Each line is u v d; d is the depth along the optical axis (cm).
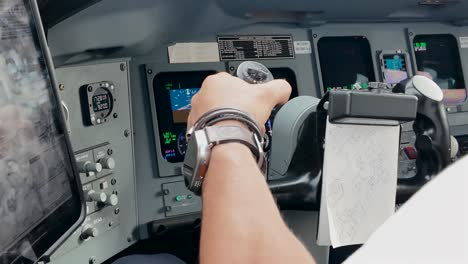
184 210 202
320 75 244
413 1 239
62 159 101
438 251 27
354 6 229
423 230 28
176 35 202
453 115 274
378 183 82
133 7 157
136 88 199
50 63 100
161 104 205
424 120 108
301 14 234
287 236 48
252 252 47
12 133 86
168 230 199
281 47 235
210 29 213
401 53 266
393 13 252
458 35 282
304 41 242
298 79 238
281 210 99
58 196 99
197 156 60
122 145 181
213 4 195
